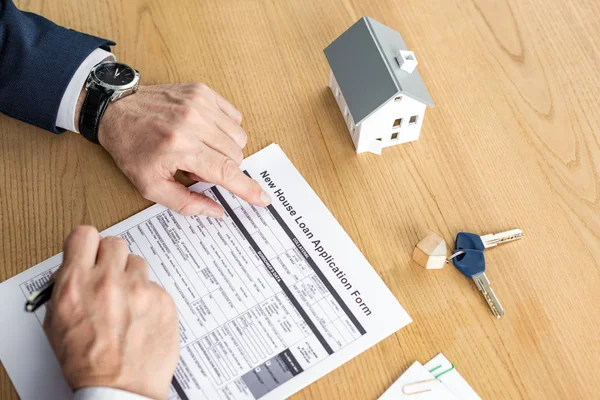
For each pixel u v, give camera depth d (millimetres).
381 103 816
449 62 989
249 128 921
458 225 850
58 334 703
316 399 726
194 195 841
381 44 853
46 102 876
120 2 1026
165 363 702
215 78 964
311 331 767
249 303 783
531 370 751
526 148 915
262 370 740
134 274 743
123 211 848
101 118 880
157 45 989
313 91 956
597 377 749
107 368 679
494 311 781
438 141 917
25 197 851
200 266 807
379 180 882
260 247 824
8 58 887
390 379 741
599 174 897
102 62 917
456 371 748
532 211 863
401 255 825
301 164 894
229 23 1014
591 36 1022
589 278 812
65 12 1014
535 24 1031
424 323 776
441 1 1048
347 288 798
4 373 729
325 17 1024
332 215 852
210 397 721
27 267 802
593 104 958
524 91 966
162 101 888
